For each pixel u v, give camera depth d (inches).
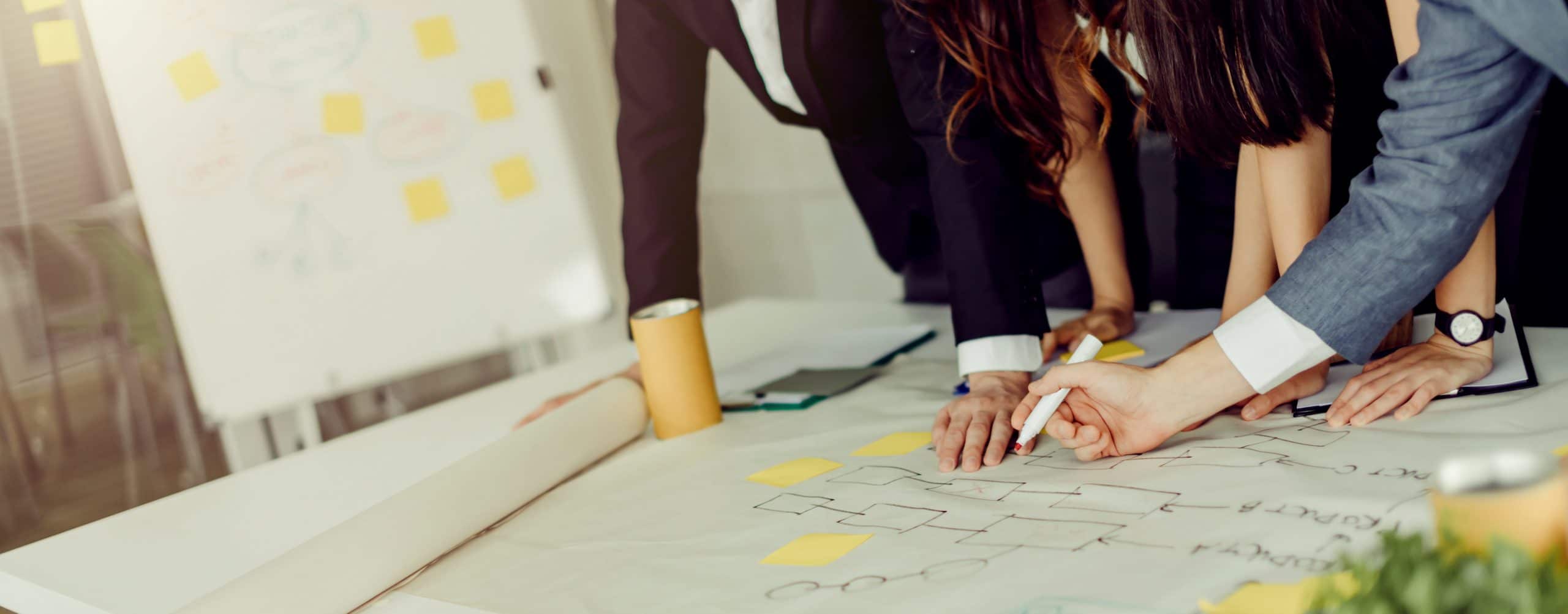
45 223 119.0
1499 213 41.3
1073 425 33.6
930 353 52.3
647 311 47.1
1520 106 27.6
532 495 39.5
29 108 116.7
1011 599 24.6
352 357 85.4
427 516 34.8
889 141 54.1
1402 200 29.1
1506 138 27.9
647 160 52.4
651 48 51.3
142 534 39.1
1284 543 24.7
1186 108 35.4
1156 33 34.6
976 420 37.3
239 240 81.9
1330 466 29.0
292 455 50.0
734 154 126.5
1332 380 36.9
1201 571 24.1
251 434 93.0
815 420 44.0
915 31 42.3
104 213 121.0
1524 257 46.8
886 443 39.1
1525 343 35.1
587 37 128.6
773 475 37.4
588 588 30.5
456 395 129.6
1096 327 48.0
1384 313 30.5
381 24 87.6
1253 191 40.3
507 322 91.4
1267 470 29.6
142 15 79.2
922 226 64.9
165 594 31.6
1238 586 23.0
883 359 51.8
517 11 93.4
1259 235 40.4
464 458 37.8
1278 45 33.4
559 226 93.4
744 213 128.5
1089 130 48.7
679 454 42.8
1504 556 15.4
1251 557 24.3
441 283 88.7
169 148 80.0
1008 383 40.4
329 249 84.8
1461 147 27.9
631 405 45.1
